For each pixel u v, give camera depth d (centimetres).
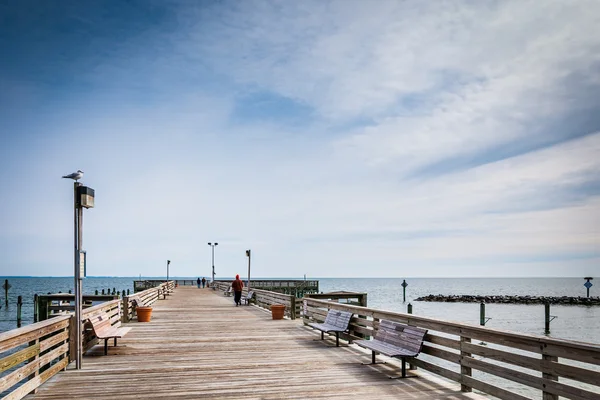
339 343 1162
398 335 880
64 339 880
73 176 875
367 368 884
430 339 801
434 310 5253
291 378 810
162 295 3438
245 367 898
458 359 721
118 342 1195
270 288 5041
